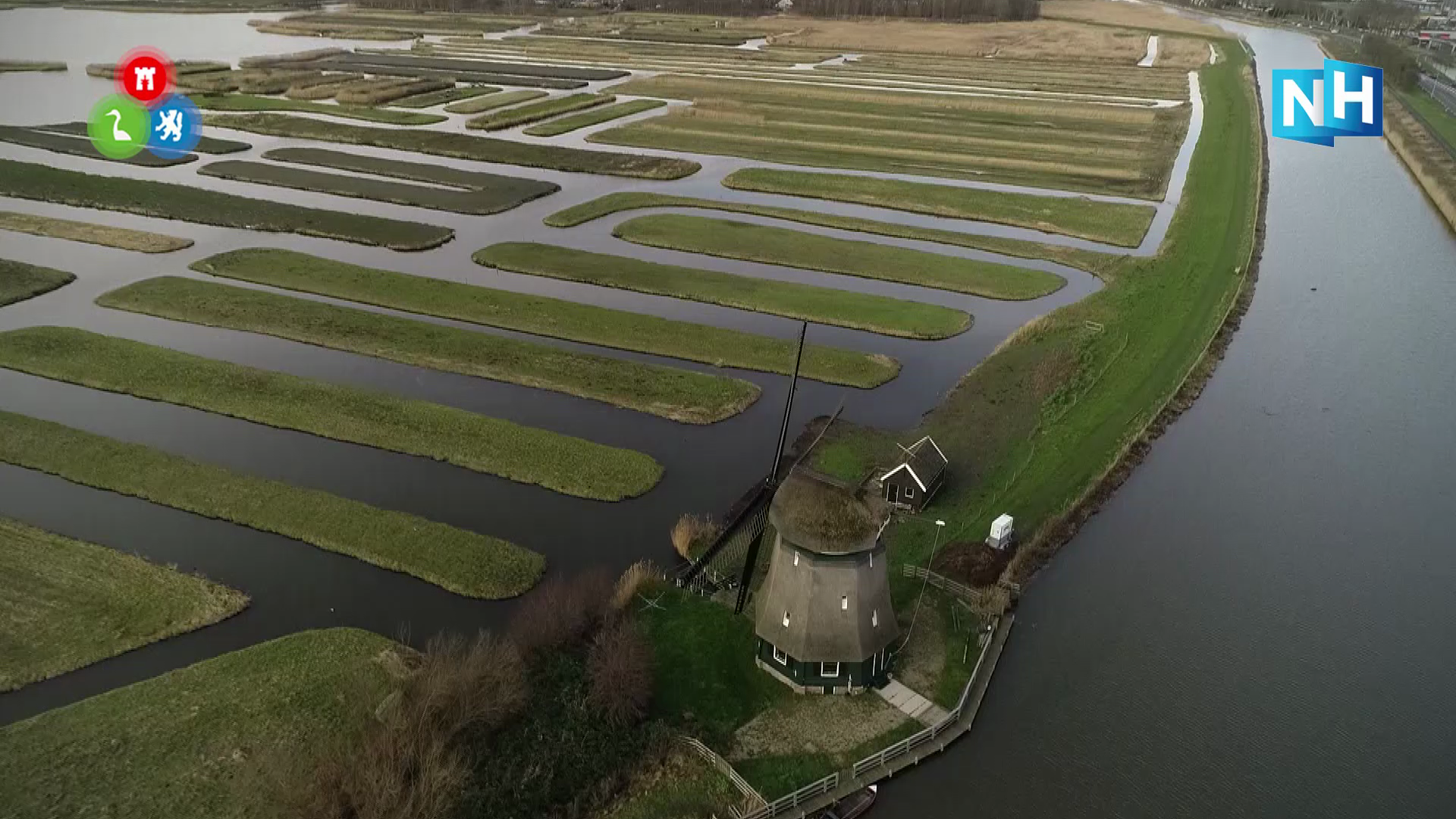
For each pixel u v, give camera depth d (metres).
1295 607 45.22
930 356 70.62
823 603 37.50
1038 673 40.97
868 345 72.00
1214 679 40.78
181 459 55.19
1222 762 36.66
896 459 56.47
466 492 53.03
